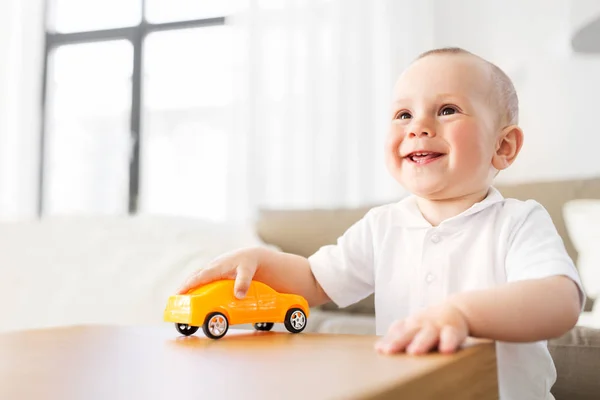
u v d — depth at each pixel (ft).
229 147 10.28
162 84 11.78
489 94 2.56
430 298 2.46
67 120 12.41
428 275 2.48
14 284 4.83
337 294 2.72
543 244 2.20
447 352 1.55
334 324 4.83
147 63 11.88
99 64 12.21
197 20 11.52
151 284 4.63
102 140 12.12
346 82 9.85
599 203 5.17
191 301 2.08
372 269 2.78
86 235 5.50
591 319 3.88
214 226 6.09
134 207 11.65
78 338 2.05
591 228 4.99
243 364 1.47
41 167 12.25
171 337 2.09
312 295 2.72
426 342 1.57
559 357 3.20
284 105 10.11
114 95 12.10
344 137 9.77
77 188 12.18
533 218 2.43
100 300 4.55
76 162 12.25
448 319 1.66
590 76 8.05
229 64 10.71
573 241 5.09
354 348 1.73
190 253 5.06
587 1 7.97
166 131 11.74
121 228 5.65
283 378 1.28
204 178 11.47
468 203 2.58
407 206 2.76
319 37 10.09
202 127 11.51
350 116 9.81
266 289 2.25
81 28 12.25
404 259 2.60
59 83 12.44
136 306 4.44
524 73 8.47
